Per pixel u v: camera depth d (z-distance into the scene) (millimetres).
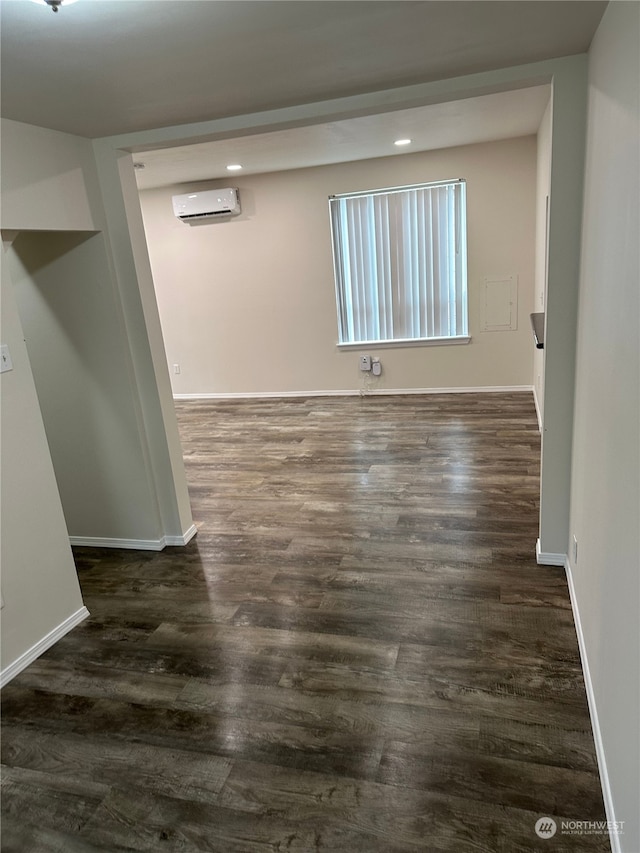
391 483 4023
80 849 1655
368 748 1896
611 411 1623
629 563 1375
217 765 1885
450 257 5801
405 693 2121
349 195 5852
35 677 2393
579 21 1804
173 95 2197
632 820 1320
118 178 2846
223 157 4770
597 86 1900
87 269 2982
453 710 2021
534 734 1896
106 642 2580
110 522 3459
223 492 4160
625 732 1408
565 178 2318
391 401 6125
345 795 1738
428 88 2334
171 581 3041
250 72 2014
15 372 2410
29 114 2307
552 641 2326
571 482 2641
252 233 6270
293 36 1722
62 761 1960
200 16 1521
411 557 3035
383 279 6051
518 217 5520
